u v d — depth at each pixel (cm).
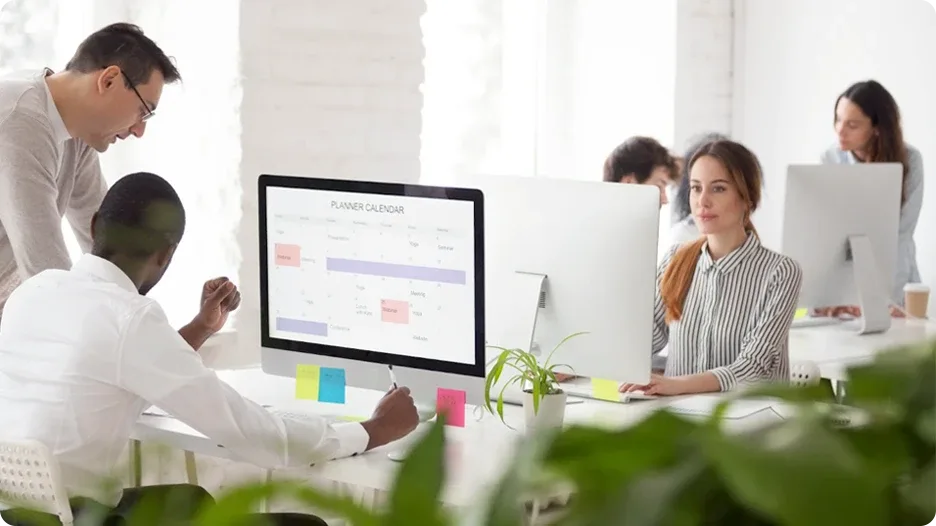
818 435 38
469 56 513
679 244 335
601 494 40
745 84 575
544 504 130
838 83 542
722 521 39
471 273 243
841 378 46
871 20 528
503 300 271
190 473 267
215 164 410
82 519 53
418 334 251
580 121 550
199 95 409
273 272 269
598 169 550
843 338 375
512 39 541
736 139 577
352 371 261
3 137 274
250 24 400
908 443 40
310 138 418
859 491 35
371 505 45
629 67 544
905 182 481
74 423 219
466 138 514
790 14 559
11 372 225
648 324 259
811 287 384
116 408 222
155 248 228
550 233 265
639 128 545
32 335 224
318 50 417
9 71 381
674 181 404
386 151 438
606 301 261
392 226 252
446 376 248
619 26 543
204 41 408
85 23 396
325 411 266
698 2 550
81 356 218
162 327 220
